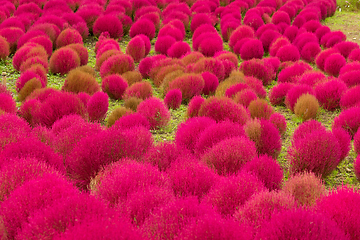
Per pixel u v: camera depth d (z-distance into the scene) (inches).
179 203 128.9
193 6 661.3
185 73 334.0
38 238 114.8
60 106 250.2
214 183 161.0
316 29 556.4
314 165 189.5
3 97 260.5
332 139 193.5
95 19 530.3
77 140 201.6
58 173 167.5
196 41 477.1
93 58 437.1
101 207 125.3
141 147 203.3
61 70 365.7
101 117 272.1
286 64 402.3
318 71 355.3
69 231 108.2
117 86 315.3
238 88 306.3
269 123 217.8
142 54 433.4
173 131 259.3
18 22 477.1
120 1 597.9
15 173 156.1
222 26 573.0
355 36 585.9
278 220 118.9
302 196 153.1
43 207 134.9
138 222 133.0
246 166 176.2
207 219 114.1
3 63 389.1
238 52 471.2
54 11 540.4
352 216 128.3
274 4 727.1
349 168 209.8
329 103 297.6
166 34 494.6
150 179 153.9
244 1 719.1
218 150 187.3
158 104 263.4
